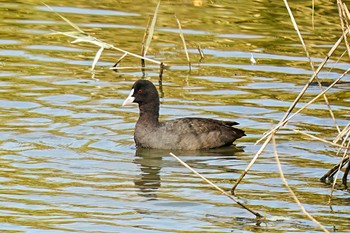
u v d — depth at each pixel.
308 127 17.30
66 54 21.78
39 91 19.05
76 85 19.61
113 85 19.77
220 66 21.16
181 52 22.03
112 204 13.54
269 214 13.21
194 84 19.92
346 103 18.80
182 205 13.57
